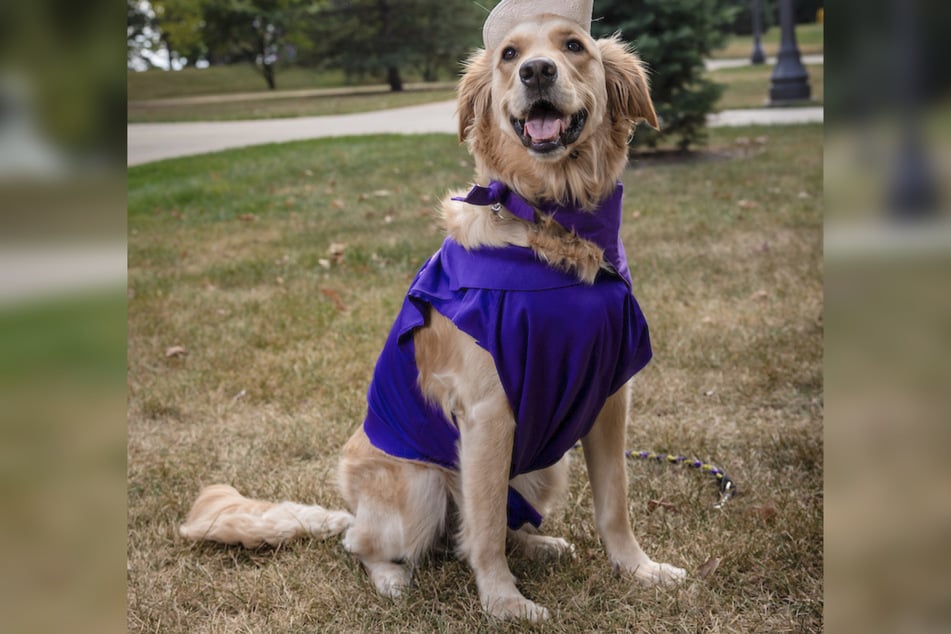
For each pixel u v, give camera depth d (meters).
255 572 3.01
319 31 18.88
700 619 2.57
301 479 3.75
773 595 2.67
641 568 2.84
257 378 4.94
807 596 2.62
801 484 3.45
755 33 18.08
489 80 2.74
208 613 2.77
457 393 2.64
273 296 6.54
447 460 2.85
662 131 11.82
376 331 5.60
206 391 4.83
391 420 2.93
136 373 5.12
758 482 3.49
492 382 2.56
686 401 4.41
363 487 3.00
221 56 19.80
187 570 3.02
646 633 2.52
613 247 2.65
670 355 4.95
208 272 7.35
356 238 8.16
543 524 3.35
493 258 2.56
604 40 2.85
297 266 7.38
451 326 2.63
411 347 2.78
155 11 18.83
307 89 19.50
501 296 2.49
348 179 10.95
